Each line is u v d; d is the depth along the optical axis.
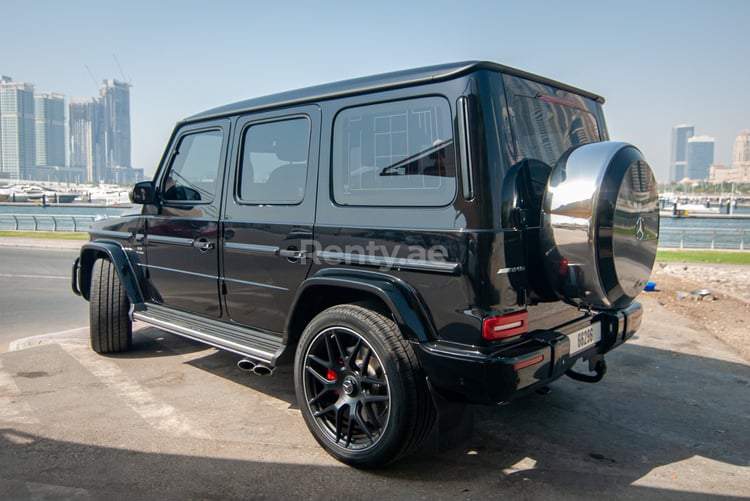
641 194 2.95
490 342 2.61
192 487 2.80
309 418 3.22
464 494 2.77
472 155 2.64
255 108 3.80
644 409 3.98
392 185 2.99
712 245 17.69
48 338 5.82
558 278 2.84
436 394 2.78
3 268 12.39
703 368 4.93
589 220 2.70
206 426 3.59
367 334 2.88
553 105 3.25
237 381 4.50
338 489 2.80
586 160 2.82
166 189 4.53
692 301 7.90
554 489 2.83
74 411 3.81
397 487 2.83
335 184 3.27
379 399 2.90
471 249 2.60
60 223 27.75
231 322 4.03
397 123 2.98
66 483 2.82
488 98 2.71
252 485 2.83
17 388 4.26
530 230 2.84
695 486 2.88
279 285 3.56
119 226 5.02
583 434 3.55
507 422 3.73
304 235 3.38
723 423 3.74
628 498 2.75
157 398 4.10
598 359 3.49
